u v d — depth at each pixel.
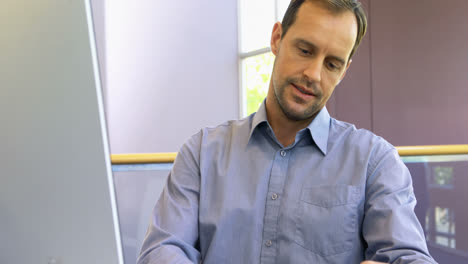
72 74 0.45
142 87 6.69
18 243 0.50
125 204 1.55
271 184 1.07
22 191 0.49
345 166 1.06
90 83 0.45
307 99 1.03
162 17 6.84
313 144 1.10
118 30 6.46
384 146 1.09
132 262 1.55
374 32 4.08
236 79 7.56
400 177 1.04
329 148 1.10
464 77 3.35
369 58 4.11
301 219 1.02
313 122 1.09
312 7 1.00
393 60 3.92
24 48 0.46
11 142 0.48
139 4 6.63
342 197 1.03
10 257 0.51
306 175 1.07
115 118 6.46
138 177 1.57
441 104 3.54
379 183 1.02
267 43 7.04
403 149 1.58
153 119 6.79
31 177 0.48
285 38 1.04
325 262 1.00
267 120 1.13
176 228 1.03
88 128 0.46
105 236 0.48
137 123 6.66
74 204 0.48
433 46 3.58
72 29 0.44
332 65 1.02
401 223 0.95
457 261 1.65
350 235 1.01
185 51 7.06
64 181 0.47
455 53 3.41
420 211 1.61
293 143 1.08
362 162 1.06
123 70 6.52
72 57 0.45
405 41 3.81
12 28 0.46
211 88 7.30
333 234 1.01
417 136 3.74
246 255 1.03
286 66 1.03
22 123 0.48
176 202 1.08
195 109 7.17
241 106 7.55
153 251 0.96
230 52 7.48
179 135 7.02
